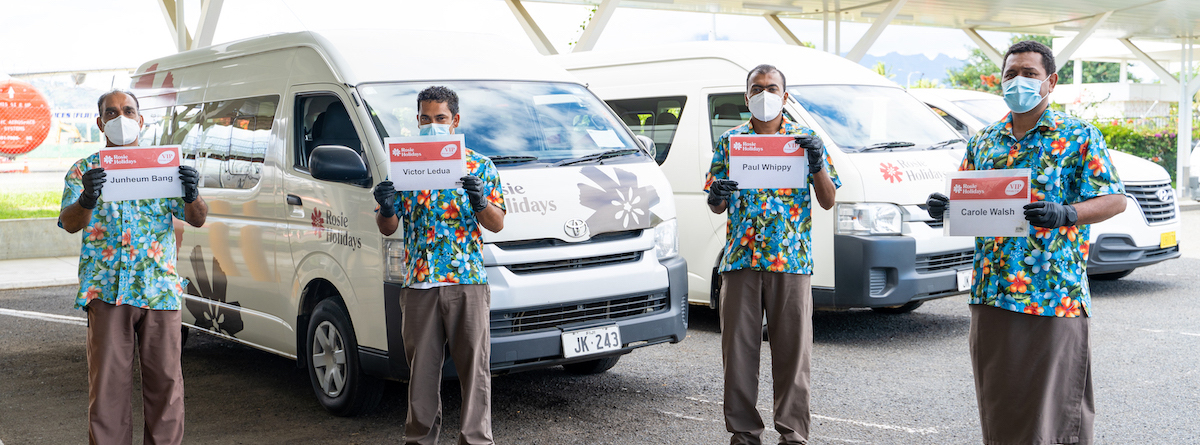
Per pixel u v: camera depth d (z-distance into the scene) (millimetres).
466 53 5984
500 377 6422
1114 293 9312
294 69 5805
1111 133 24219
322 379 5582
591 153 5629
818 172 4129
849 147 7098
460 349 4199
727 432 5133
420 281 4145
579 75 8898
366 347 5090
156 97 7379
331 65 5500
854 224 6836
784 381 4301
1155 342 7035
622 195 5387
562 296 5020
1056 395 3533
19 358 7352
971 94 11180
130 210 4059
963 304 8984
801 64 7855
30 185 15719
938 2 17156
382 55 5637
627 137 5957
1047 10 18219
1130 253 9133
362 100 5258
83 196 3826
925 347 7105
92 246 4066
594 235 5211
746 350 4344
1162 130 25484
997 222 3406
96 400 4066
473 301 4164
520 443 5008
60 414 5762
